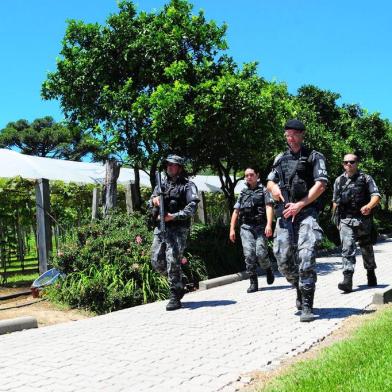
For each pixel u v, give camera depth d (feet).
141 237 33.32
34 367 16.01
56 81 41.29
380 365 13.12
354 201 27.61
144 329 21.13
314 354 16.26
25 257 50.65
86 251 31.50
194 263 36.68
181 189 25.54
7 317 27.37
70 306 29.99
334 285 31.19
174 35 38.93
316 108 74.54
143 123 39.45
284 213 20.68
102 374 15.10
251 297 28.35
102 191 39.81
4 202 40.86
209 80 37.99
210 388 13.56
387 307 22.97
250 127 39.11
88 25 40.22
